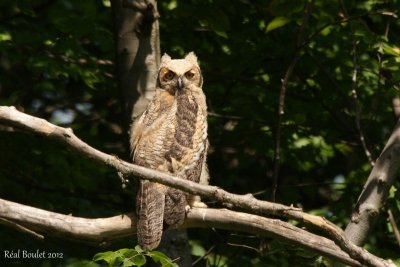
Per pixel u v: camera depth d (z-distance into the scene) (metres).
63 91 17.08
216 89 15.16
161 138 9.80
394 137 11.05
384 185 10.83
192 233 14.11
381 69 13.34
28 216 8.37
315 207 17.05
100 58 15.66
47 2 15.98
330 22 12.93
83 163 13.92
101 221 8.59
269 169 15.34
